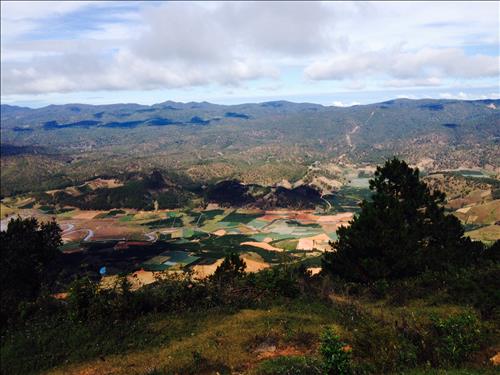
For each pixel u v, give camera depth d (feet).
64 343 67.31
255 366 53.52
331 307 75.00
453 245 102.27
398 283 83.15
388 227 90.27
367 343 49.26
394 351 46.03
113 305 74.69
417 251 93.50
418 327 53.42
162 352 62.03
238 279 90.84
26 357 64.80
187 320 73.20
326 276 92.58
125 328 70.28
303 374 46.14
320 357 51.83
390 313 68.13
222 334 65.16
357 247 91.45
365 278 88.99
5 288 111.14
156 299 78.64
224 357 56.70
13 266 113.80
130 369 57.72
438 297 73.77
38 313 77.92
